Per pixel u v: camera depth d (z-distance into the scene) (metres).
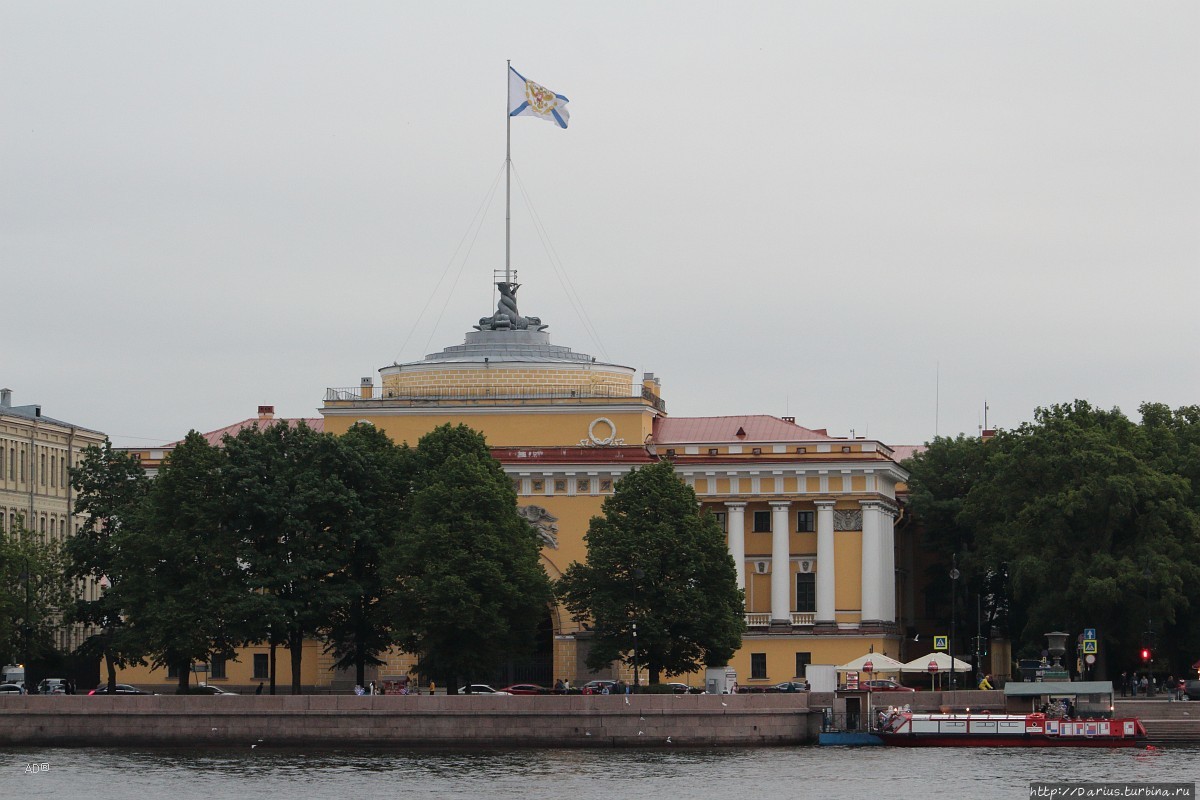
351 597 145.50
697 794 109.38
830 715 137.38
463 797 108.31
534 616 146.88
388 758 126.94
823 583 171.25
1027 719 135.62
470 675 145.50
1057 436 164.75
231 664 170.75
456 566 142.25
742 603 151.75
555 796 108.62
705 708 134.00
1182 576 158.50
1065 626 161.88
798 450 172.25
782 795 109.12
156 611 143.12
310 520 146.50
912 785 113.00
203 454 147.62
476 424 173.12
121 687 156.25
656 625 145.00
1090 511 160.00
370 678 167.50
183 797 109.00
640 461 169.75
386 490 151.12
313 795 109.31
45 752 130.62
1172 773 117.94
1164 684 169.75
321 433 151.12
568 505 169.88
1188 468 168.12
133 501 157.75
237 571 144.75
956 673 172.75
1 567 162.62
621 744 132.75
